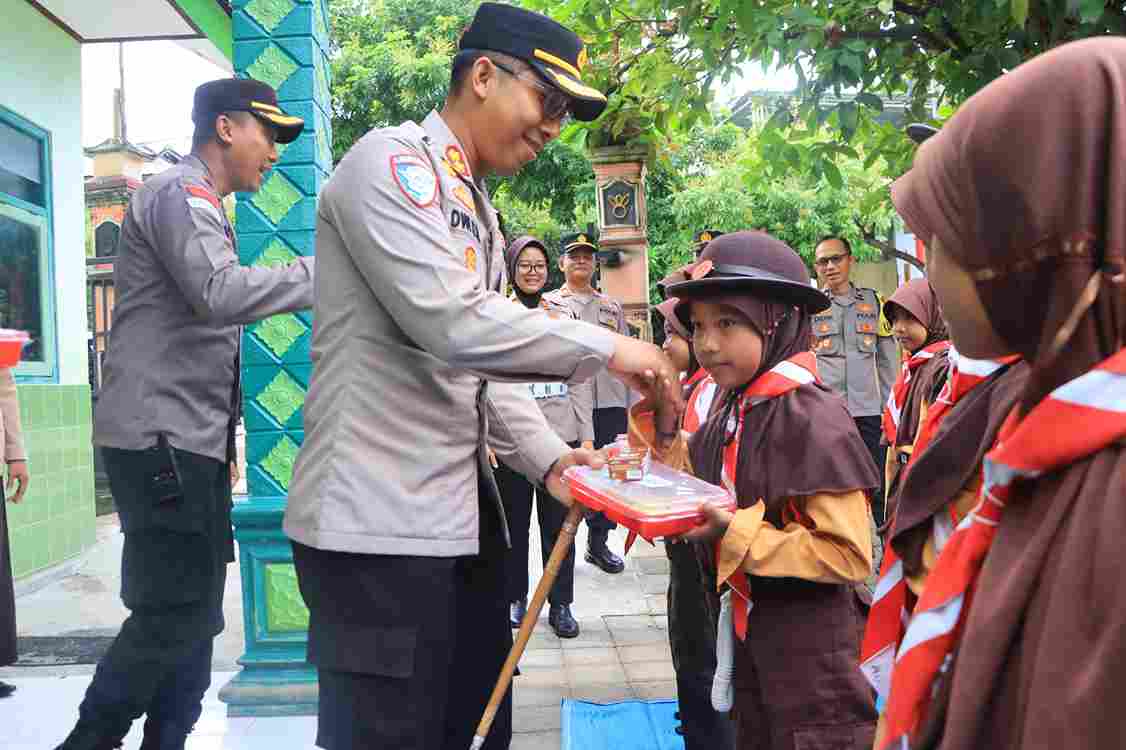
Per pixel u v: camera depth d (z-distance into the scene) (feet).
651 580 18.69
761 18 12.00
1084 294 2.57
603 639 14.87
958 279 3.01
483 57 6.23
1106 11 10.71
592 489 6.27
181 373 8.90
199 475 8.86
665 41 15.71
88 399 21.42
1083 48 2.70
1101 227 2.58
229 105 9.53
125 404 8.80
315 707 11.22
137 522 8.69
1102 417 2.52
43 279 19.70
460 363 5.65
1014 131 2.70
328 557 5.97
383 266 5.67
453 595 6.69
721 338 6.51
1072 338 2.61
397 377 5.99
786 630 6.26
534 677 13.09
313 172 11.71
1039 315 2.75
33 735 10.84
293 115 11.68
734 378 6.59
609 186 24.81
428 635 5.96
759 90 14.79
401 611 5.86
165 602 8.68
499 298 5.83
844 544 5.92
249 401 11.83
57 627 15.90
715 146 47.93
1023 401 2.80
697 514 5.90
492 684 7.14
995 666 2.65
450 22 45.03
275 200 11.74
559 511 15.19
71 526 20.47
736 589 6.29
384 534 5.82
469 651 7.06
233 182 9.81
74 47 20.67
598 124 18.92
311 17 11.66
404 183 5.74
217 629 9.25
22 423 18.56
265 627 11.54
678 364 9.80
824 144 13.50
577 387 16.48
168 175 9.00
